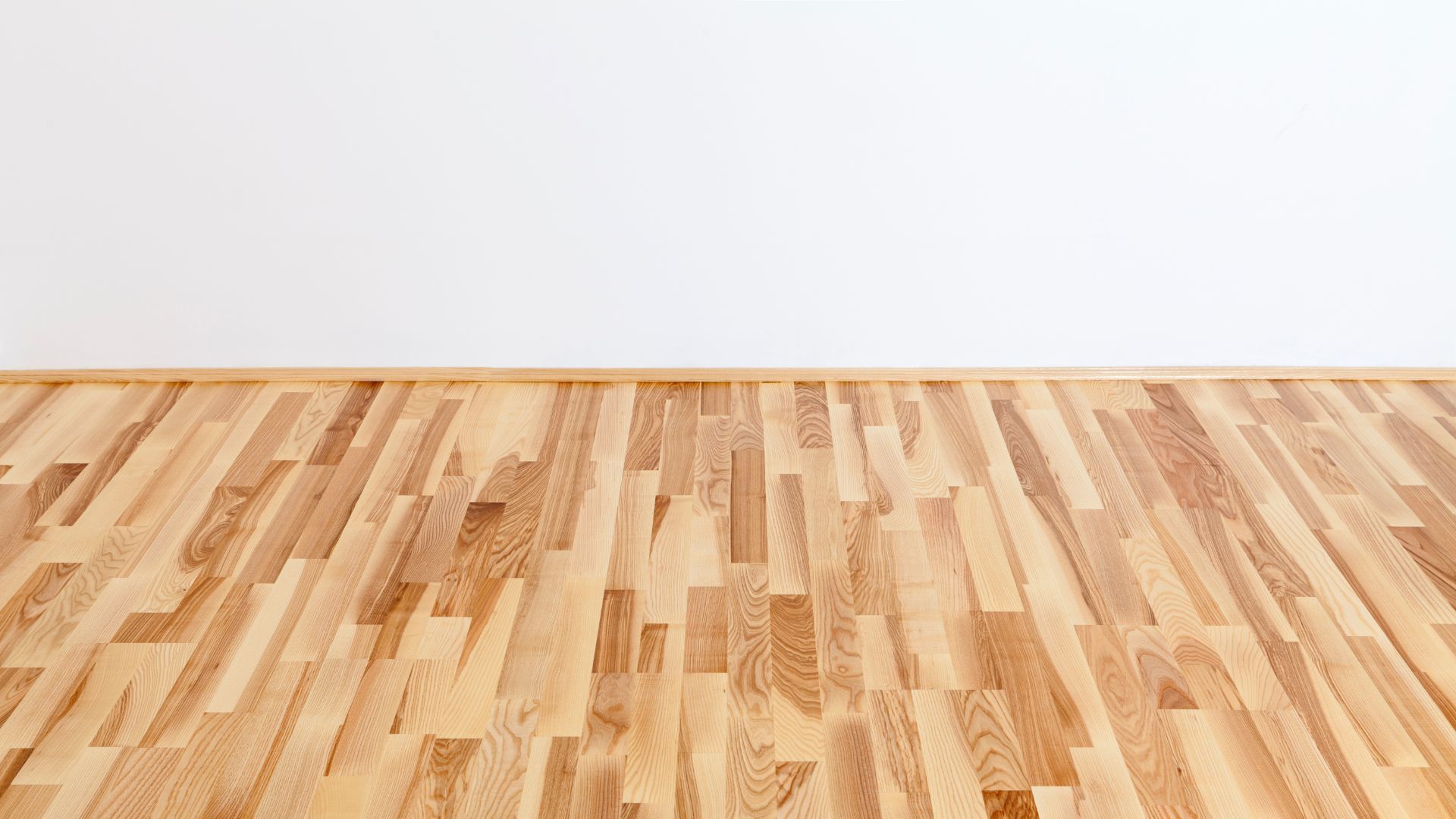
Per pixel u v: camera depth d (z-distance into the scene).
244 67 2.54
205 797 1.65
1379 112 2.56
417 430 2.59
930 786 1.67
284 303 2.78
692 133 2.60
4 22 2.50
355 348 2.80
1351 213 2.66
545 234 2.70
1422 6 2.46
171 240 2.71
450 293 2.76
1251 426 2.61
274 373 2.80
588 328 2.80
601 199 2.66
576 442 2.55
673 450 2.52
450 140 2.61
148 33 2.51
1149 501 2.33
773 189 2.65
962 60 2.53
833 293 2.75
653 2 2.47
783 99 2.56
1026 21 2.49
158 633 1.96
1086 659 1.91
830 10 2.48
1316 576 2.11
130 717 1.78
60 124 2.59
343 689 1.84
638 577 2.11
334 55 2.53
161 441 2.55
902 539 2.21
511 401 2.72
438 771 1.69
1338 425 2.62
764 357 2.80
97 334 2.80
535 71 2.54
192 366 2.81
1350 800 1.65
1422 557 2.16
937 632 1.97
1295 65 2.52
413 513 2.29
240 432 2.59
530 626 1.99
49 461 2.47
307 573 2.12
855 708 1.81
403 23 2.50
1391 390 2.76
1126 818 1.62
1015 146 2.61
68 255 2.72
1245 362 2.80
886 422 2.62
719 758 1.72
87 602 2.04
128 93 2.57
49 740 1.74
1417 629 1.98
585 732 1.76
